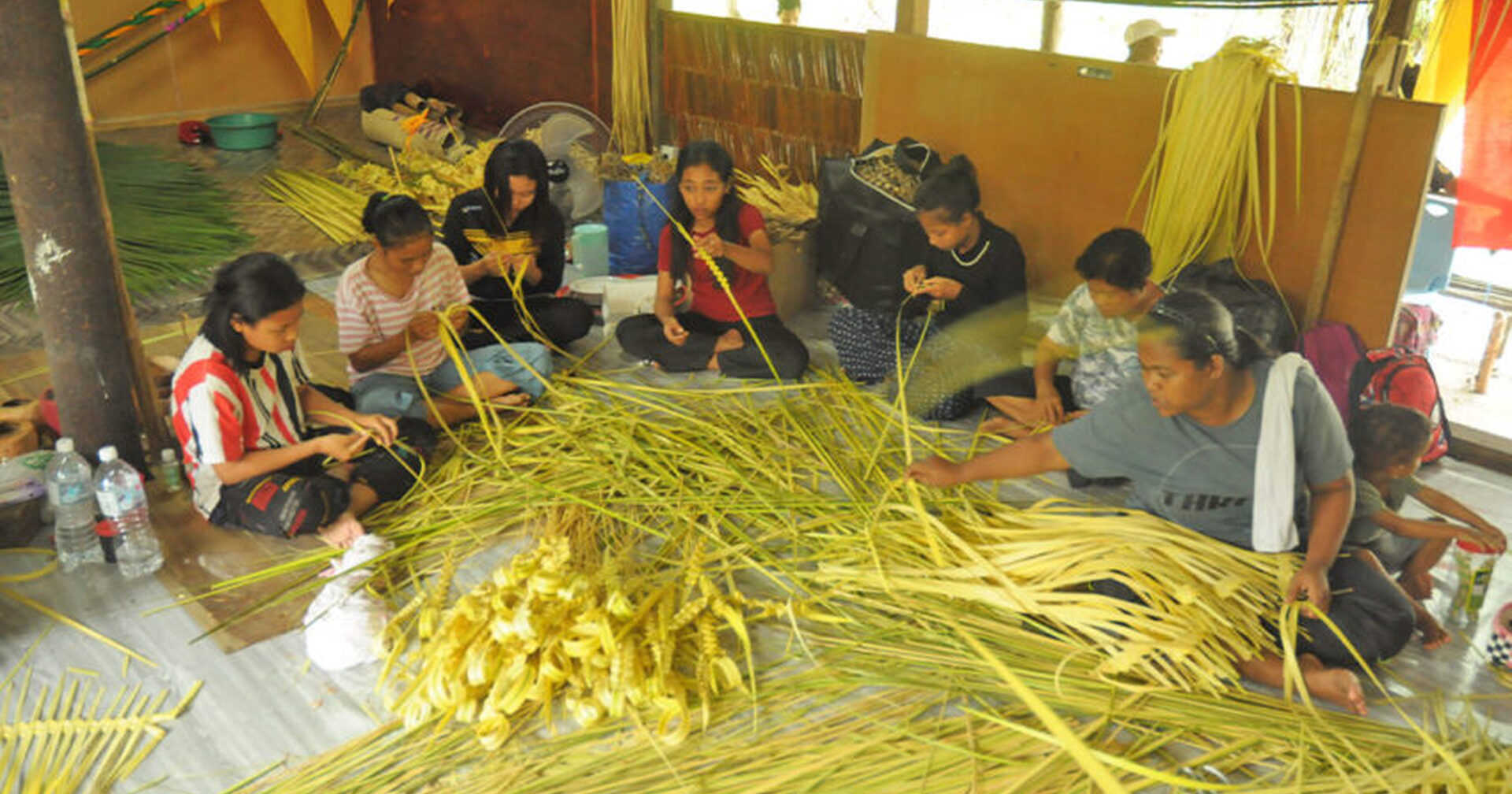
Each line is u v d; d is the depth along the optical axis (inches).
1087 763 83.4
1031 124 180.9
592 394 161.8
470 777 95.5
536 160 166.2
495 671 101.4
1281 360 107.0
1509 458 152.1
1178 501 114.7
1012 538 122.5
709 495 134.1
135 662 109.5
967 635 96.2
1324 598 105.9
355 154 290.7
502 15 294.8
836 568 119.4
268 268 115.2
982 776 94.9
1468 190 148.2
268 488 124.5
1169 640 105.5
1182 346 102.3
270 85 333.4
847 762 96.7
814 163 232.8
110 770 96.3
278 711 103.8
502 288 172.7
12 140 121.1
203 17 315.3
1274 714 101.4
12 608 116.9
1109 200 175.5
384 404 144.4
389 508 134.2
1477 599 117.6
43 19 118.6
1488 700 107.0
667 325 168.9
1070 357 150.5
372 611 111.7
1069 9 204.5
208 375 119.0
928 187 152.4
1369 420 118.3
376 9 336.5
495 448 141.9
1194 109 158.1
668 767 95.6
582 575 106.1
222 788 94.8
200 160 283.0
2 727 101.0
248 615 116.1
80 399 132.6
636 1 246.5
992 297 156.3
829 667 108.4
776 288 193.3
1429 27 150.3
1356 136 147.5
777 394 164.4
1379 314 152.4
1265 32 162.6
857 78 219.5
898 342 150.0
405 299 149.1
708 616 110.8
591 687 101.0
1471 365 181.0
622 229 208.4
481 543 127.7
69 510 120.6
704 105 249.3
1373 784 92.5
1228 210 160.1
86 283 128.2
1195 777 94.8
